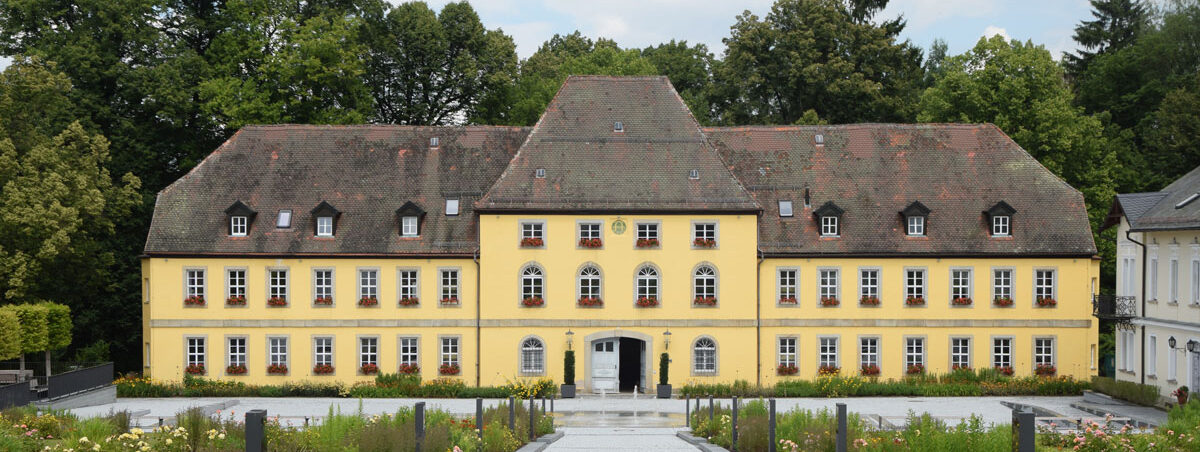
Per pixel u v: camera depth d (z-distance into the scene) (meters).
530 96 73.75
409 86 68.94
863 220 51.19
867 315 50.53
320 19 61.75
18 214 48.22
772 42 75.25
